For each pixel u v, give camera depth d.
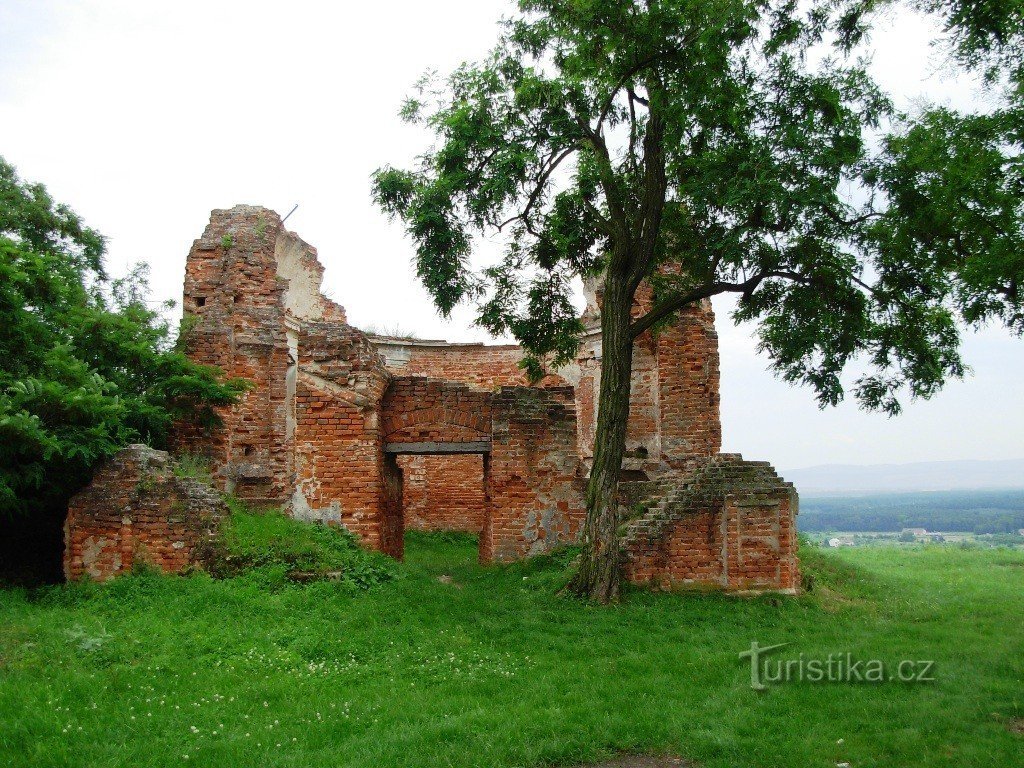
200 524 11.54
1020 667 8.29
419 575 12.84
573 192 13.54
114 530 11.22
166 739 6.21
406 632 9.56
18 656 7.71
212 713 6.77
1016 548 25.30
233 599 10.28
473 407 15.34
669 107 11.28
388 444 15.20
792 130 11.02
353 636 9.33
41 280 12.73
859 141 11.88
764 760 5.95
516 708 7.07
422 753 6.06
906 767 5.77
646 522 12.60
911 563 20.12
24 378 11.09
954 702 7.17
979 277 9.56
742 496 12.55
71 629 8.61
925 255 11.88
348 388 14.44
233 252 18.20
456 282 12.55
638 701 7.26
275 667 8.10
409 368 24.97
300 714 6.88
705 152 11.99
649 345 19.00
